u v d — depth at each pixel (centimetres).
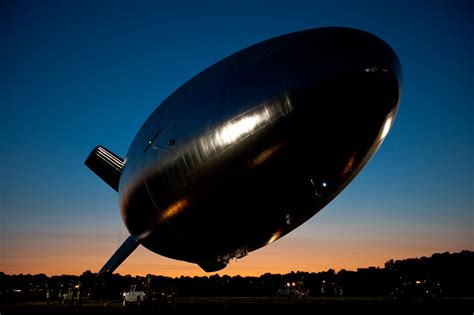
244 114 1784
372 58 1636
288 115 1692
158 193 2295
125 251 3694
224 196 2000
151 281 5403
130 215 2836
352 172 2016
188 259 2903
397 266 13512
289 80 1680
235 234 2286
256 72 1789
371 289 11838
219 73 1983
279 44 1836
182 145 2042
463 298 6794
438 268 11569
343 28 1809
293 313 3331
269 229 2280
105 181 3997
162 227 2512
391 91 1672
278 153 1781
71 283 5472
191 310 3816
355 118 1688
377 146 1927
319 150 1775
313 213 2388
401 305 4381
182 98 2136
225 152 1875
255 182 1900
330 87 1625
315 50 1706
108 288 8206
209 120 1911
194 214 2192
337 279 12494
